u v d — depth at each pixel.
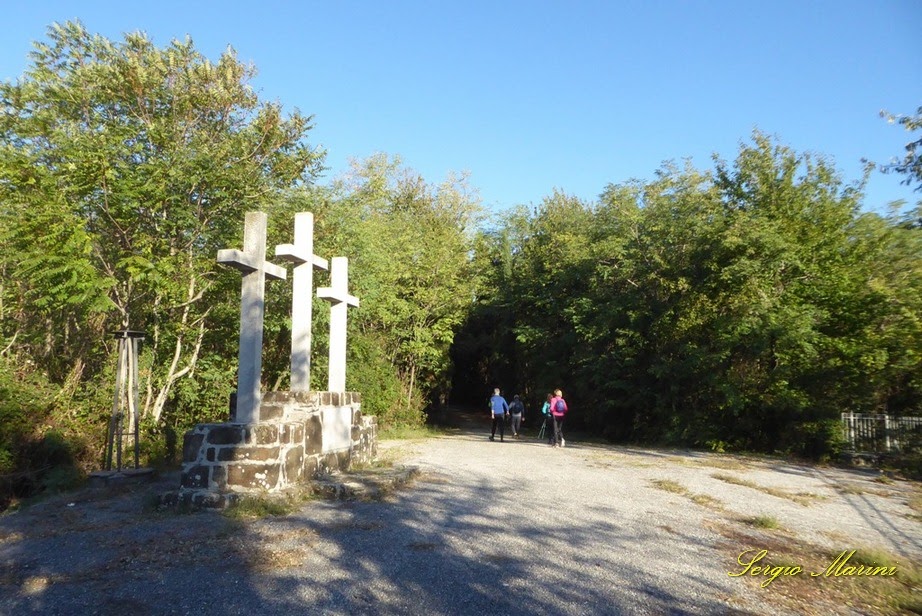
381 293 22.56
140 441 13.58
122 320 15.19
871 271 18.72
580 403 28.23
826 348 18.30
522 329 29.28
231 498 8.20
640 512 8.84
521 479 11.66
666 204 22.84
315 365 19.03
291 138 16.84
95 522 7.60
